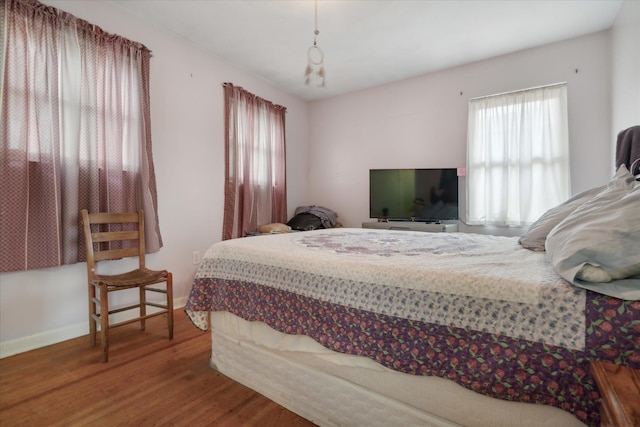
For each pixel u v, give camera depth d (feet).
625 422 1.63
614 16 8.20
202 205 9.95
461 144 11.36
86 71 7.04
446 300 3.21
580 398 2.52
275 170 12.90
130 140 7.86
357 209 13.87
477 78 10.93
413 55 10.42
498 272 3.28
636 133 5.34
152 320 8.14
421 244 5.77
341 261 4.14
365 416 3.81
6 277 6.09
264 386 4.86
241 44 9.66
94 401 4.67
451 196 11.37
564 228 3.47
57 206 6.52
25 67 6.13
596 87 9.06
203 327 5.57
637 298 2.42
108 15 7.57
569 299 2.66
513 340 2.82
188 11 7.98
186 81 9.45
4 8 5.90
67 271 6.89
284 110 13.32
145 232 8.06
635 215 2.72
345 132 14.07
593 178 9.17
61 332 6.79
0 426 4.13
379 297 3.63
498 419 2.96
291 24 8.56
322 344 4.01
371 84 13.00
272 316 4.61
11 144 5.99
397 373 3.53
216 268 5.48
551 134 9.55
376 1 7.55
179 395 4.86
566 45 9.45
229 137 10.71
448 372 3.13
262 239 6.36
